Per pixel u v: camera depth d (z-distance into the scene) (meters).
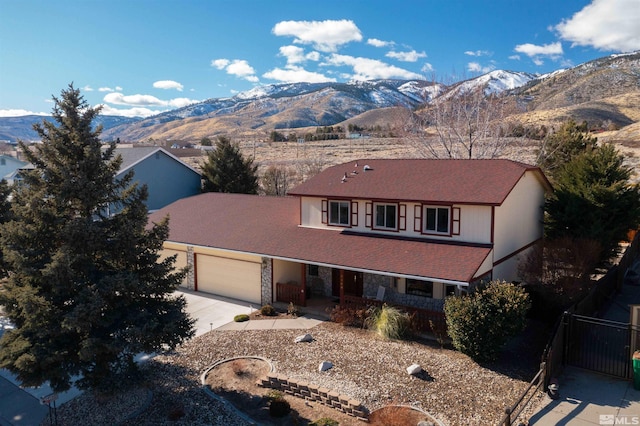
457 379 14.11
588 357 14.68
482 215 19.00
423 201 19.86
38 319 11.48
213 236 24.77
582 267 19.17
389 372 14.66
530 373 14.48
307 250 21.14
